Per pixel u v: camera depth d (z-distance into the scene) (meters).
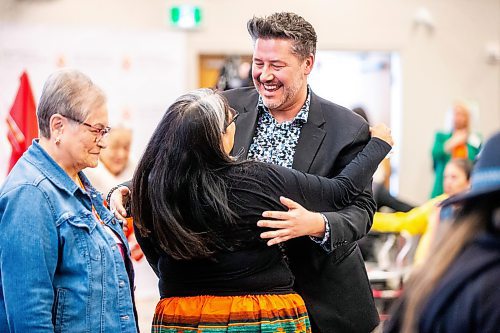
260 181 2.11
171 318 2.21
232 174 2.11
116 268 2.14
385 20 7.58
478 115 7.79
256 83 2.39
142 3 7.12
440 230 1.48
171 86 6.80
